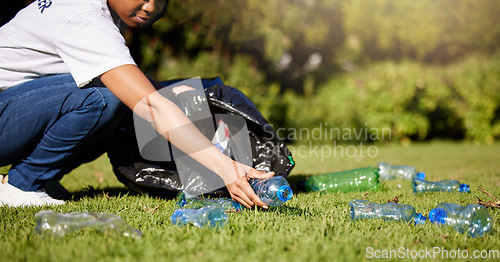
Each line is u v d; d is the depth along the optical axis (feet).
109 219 5.64
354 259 4.74
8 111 7.00
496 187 10.38
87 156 8.37
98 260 4.56
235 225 5.81
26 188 7.54
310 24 29.12
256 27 25.57
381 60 32.09
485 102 30.37
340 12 29.99
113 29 6.40
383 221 6.43
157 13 7.01
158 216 6.52
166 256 4.73
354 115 28.02
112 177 11.99
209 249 4.93
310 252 4.80
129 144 8.04
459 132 32.07
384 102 28.22
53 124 7.20
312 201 8.27
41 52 6.89
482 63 31.01
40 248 4.92
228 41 25.21
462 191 9.74
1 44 7.03
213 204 7.10
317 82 30.17
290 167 8.03
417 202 8.23
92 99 7.04
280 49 26.66
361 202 7.26
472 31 32.76
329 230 5.70
